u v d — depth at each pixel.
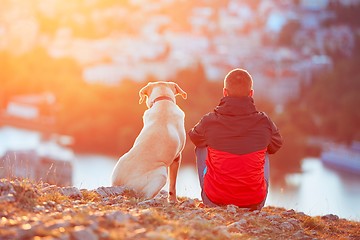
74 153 170.62
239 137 10.02
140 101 11.85
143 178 10.85
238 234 8.45
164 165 11.05
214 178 10.17
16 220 7.56
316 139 189.75
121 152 174.50
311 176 146.00
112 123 181.62
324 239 9.59
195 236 7.70
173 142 11.09
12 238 6.70
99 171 142.50
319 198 117.88
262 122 10.11
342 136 192.38
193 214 9.32
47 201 8.98
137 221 7.89
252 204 10.27
